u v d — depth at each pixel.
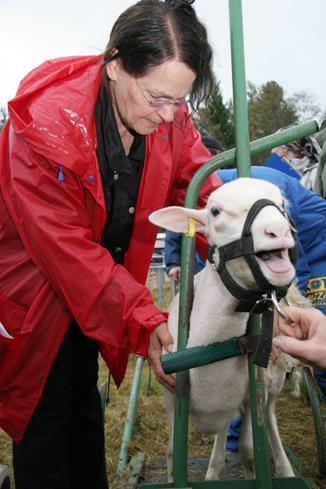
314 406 2.50
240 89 1.58
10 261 1.78
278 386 2.29
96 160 1.64
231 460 2.80
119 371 2.09
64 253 1.58
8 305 1.77
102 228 1.78
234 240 1.50
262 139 1.66
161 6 1.52
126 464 2.73
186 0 1.54
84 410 2.08
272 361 1.95
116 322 1.64
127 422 2.98
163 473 2.67
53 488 1.91
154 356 1.70
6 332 1.76
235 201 1.52
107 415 3.30
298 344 1.25
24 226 1.67
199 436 3.10
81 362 2.01
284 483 1.70
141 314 1.60
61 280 1.62
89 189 1.64
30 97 1.65
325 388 2.71
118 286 1.62
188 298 1.67
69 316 1.80
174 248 3.36
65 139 1.56
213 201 1.61
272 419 2.44
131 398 3.10
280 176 2.55
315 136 3.83
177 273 3.29
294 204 2.51
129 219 1.93
